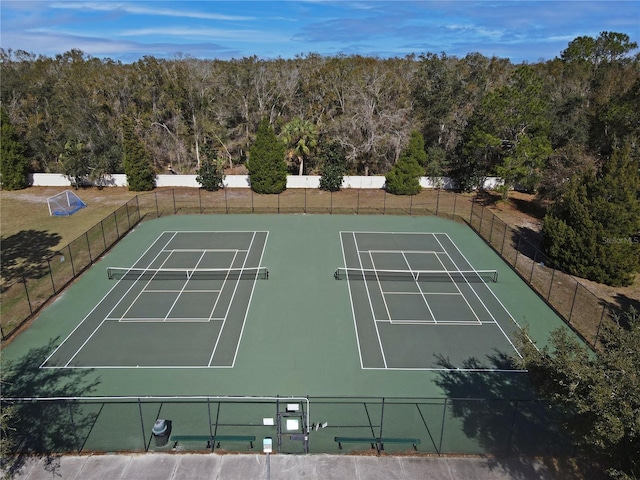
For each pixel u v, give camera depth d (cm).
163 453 1586
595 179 3031
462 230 3859
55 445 1609
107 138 5481
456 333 2367
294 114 6375
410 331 2380
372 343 2270
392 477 1509
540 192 4188
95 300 2647
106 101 5812
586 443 1258
